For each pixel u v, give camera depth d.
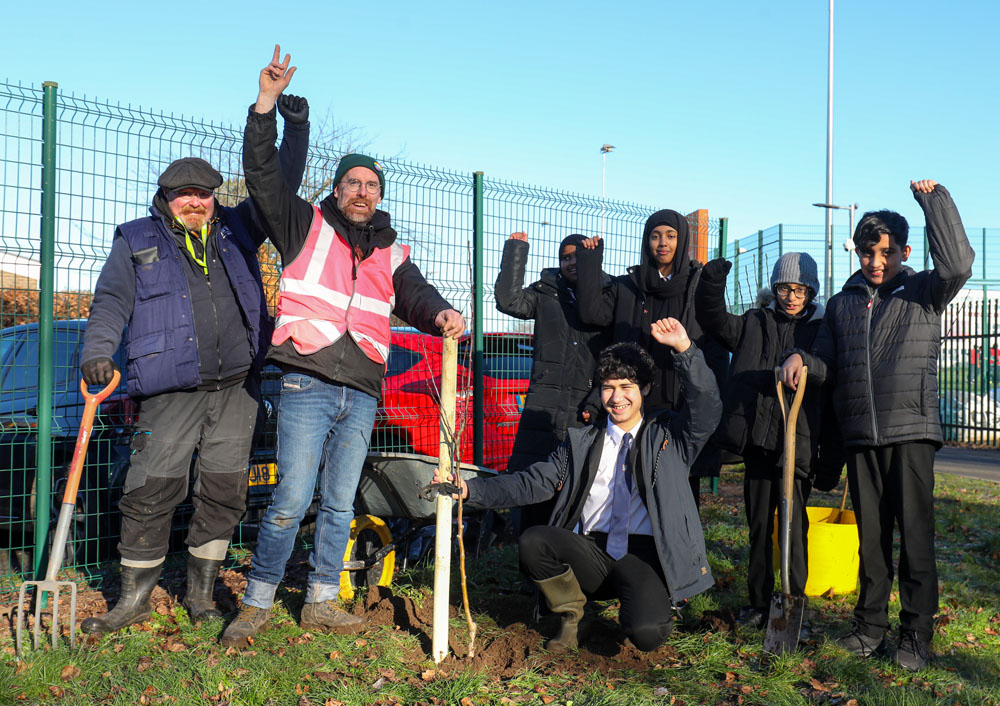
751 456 4.14
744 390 4.11
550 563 3.60
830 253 15.75
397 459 4.31
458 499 3.58
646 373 3.79
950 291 3.54
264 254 5.30
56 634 3.52
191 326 3.75
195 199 3.77
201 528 3.98
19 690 3.12
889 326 3.70
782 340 4.16
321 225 3.72
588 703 3.13
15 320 4.59
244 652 3.55
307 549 5.61
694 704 3.20
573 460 3.83
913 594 3.62
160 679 3.23
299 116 3.98
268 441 5.43
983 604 4.68
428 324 3.84
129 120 4.68
